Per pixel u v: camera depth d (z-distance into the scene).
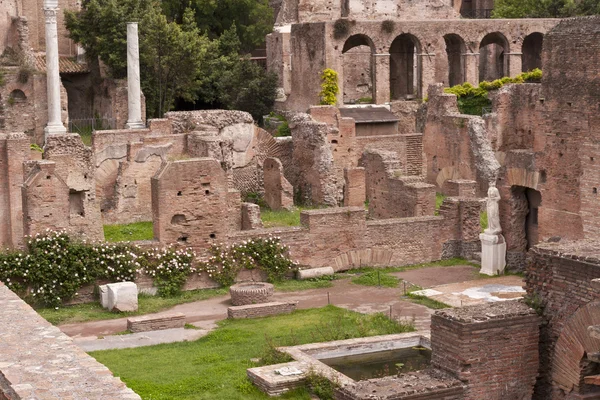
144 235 56.75
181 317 40.41
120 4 88.50
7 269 42.81
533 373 27.05
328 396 31.20
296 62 94.88
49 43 76.44
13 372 21.77
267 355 34.56
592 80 41.47
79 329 40.22
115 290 42.34
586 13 106.06
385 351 36.03
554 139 43.78
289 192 64.12
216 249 46.38
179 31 88.12
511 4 109.69
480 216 53.53
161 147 62.22
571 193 43.25
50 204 44.44
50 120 77.12
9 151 49.72
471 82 95.75
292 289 46.19
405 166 73.12
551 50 43.22
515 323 26.77
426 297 43.94
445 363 26.95
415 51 99.62
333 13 104.06
